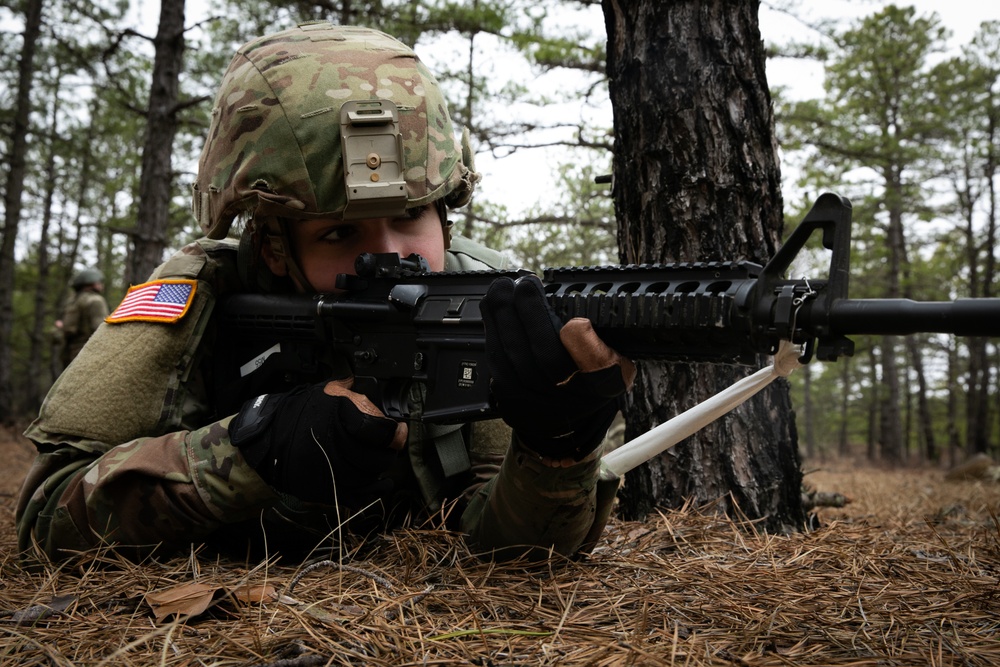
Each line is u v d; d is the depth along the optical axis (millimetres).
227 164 1867
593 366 1259
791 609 1386
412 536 1731
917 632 1298
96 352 1867
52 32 12461
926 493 5949
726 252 2322
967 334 1016
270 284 1956
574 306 1326
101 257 23000
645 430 2402
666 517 2209
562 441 1397
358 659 1149
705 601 1443
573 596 1359
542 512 1562
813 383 39281
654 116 2369
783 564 1739
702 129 2332
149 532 1662
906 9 18875
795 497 2369
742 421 2336
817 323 1124
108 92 12242
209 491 1621
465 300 1511
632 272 1315
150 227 6996
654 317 1246
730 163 2334
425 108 1872
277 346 1911
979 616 1389
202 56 10023
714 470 2334
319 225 1800
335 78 1794
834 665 1136
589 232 8617
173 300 1876
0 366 14086
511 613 1404
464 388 1499
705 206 2332
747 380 1625
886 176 18766
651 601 1432
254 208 1823
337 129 1757
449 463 1822
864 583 1586
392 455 1594
